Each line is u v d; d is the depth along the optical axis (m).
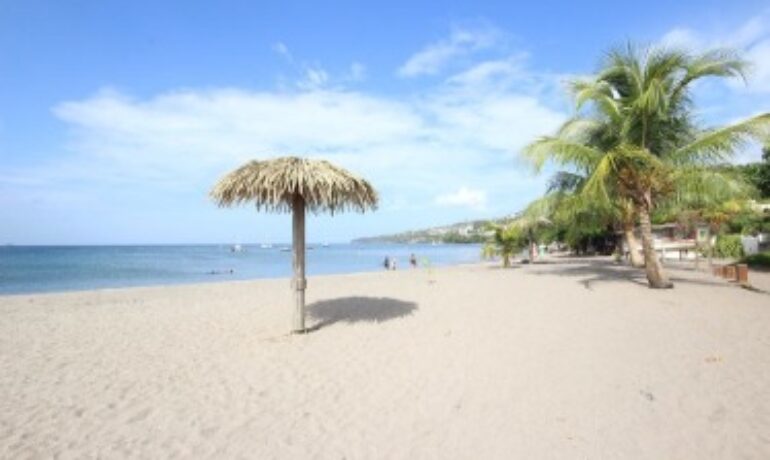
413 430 4.42
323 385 5.76
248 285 19.89
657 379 5.72
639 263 23.23
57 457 4.00
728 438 4.13
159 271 37.16
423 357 6.95
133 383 5.97
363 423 4.60
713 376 5.78
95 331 9.38
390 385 5.71
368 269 39.25
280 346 7.79
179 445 4.20
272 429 4.50
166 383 5.95
